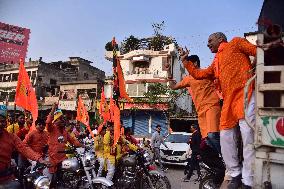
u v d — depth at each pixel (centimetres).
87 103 3462
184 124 2898
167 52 3247
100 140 771
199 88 432
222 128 337
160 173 765
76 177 639
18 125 951
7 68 4216
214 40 383
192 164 1079
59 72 4375
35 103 705
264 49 275
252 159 307
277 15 324
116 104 810
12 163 438
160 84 3008
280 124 259
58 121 669
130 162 744
